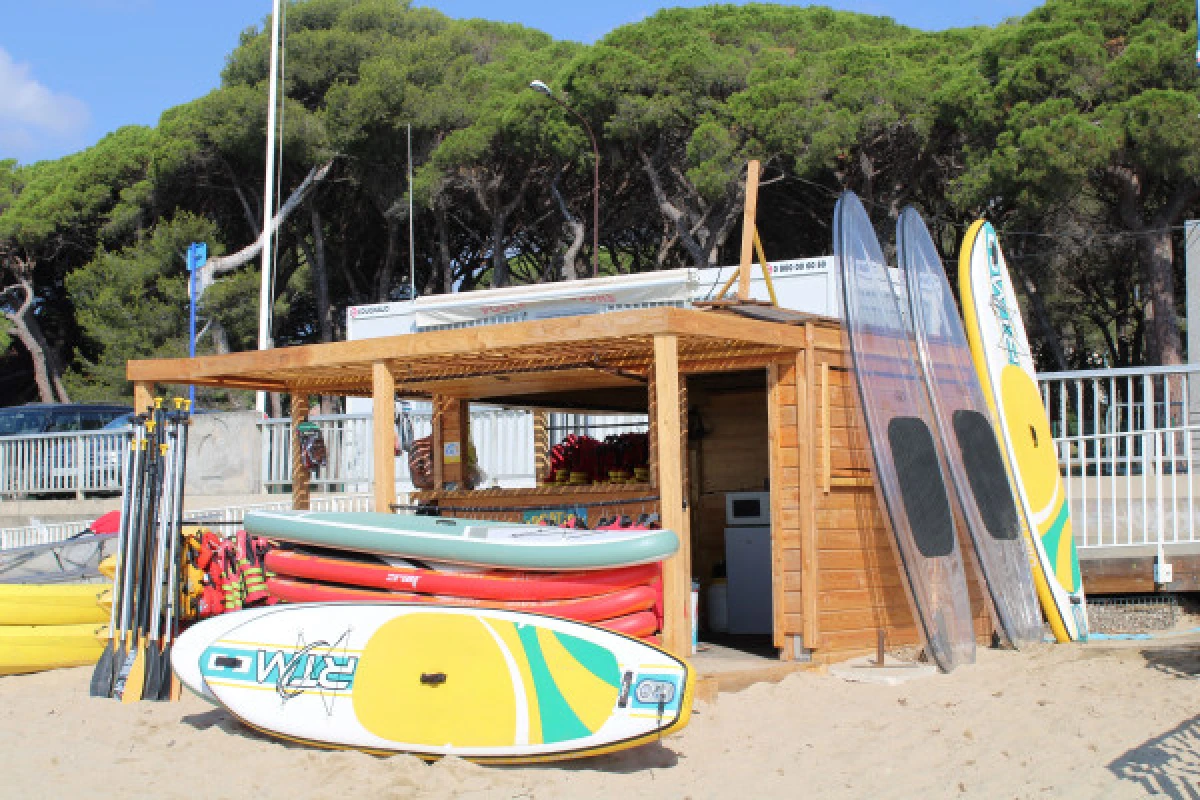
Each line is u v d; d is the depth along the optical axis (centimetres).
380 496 770
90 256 3431
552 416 1362
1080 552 902
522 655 552
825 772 534
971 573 820
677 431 652
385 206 3016
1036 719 592
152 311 3027
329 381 959
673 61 2591
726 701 656
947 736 575
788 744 579
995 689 659
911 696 654
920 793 498
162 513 723
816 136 2345
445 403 948
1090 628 917
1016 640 780
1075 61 2195
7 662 808
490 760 548
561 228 3072
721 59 2630
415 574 623
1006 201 2269
